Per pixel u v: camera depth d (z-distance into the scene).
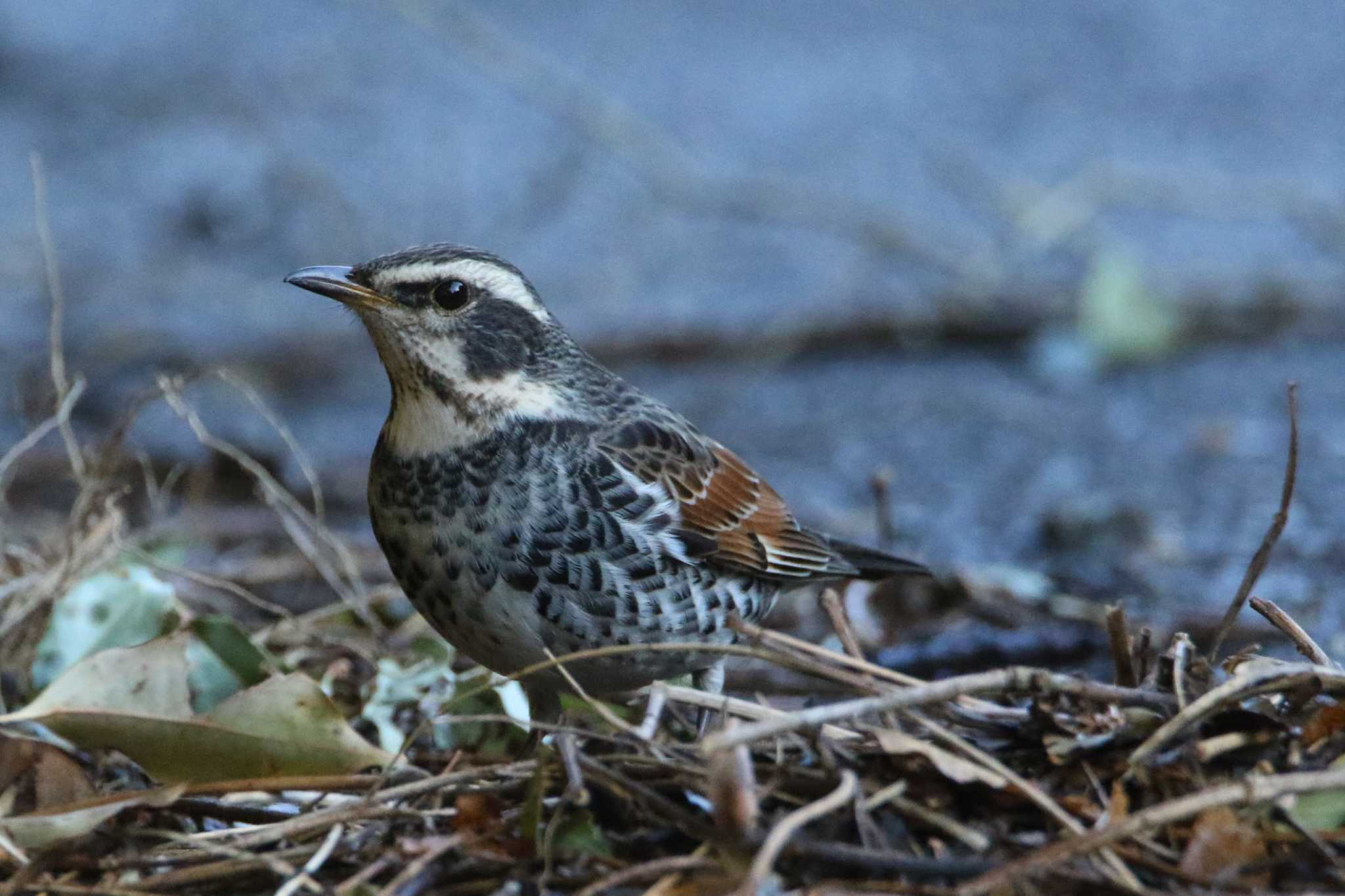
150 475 11.52
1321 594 12.02
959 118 23.73
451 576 8.43
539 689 8.75
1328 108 23.73
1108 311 18.75
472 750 9.02
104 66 25.61
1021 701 8.48
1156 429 16.56
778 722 6.75
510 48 21.80
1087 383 18.28
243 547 12.81
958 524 14.05
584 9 27.77
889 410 17.47
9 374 17.27
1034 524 13.91
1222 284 19.44
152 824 7.77
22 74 25.27
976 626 11.30
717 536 8.97
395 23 26.95
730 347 19.00
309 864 6.97
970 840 6.83
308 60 25.67
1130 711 7.42
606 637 8.51
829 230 21.19
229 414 16.97
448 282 8.43
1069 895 6.50
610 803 7.10
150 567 10.40
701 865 6.66
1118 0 28.23
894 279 20.30
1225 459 15.54
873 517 14.23
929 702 7.20
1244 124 23.28
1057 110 23.84
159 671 8.05
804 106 24.14
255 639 9.74
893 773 7.14
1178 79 24.95
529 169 22.12
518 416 8.48
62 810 7.51
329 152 22.52
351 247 20.39
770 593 9.50
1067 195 20.55
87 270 19.75
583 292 19.73
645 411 9.02
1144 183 20.62
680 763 7.25
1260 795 6.56
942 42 26.61
